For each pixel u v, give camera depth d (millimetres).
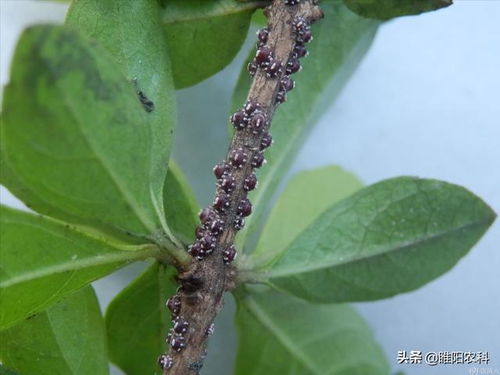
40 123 96
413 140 213
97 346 130
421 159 211
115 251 117
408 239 134
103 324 131
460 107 213
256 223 137
